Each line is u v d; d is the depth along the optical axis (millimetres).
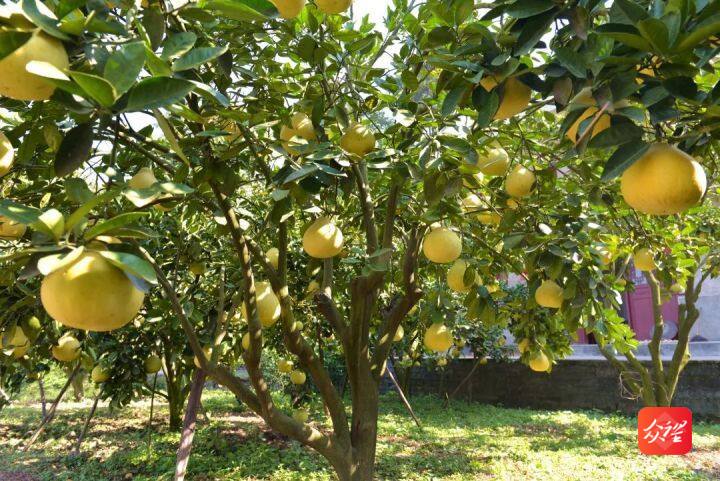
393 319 4102
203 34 2270
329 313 3971
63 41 1291
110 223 1214
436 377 13484
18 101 2312
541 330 4832
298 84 2971
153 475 6836
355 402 4027
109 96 1114
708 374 9258
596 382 10578
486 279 4602
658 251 4691
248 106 2799
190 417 4137
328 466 7012
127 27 1571
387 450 7652
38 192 2734
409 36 3242
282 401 11797
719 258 7547
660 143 1554
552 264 3406
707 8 1367
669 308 11914
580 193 3961
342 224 4289
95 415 11297
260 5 1681
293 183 2512
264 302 3723
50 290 1212
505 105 2088
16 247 2371
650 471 6367
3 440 9078
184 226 5273
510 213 3516
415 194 4496
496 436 8562
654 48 1367
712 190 4824
